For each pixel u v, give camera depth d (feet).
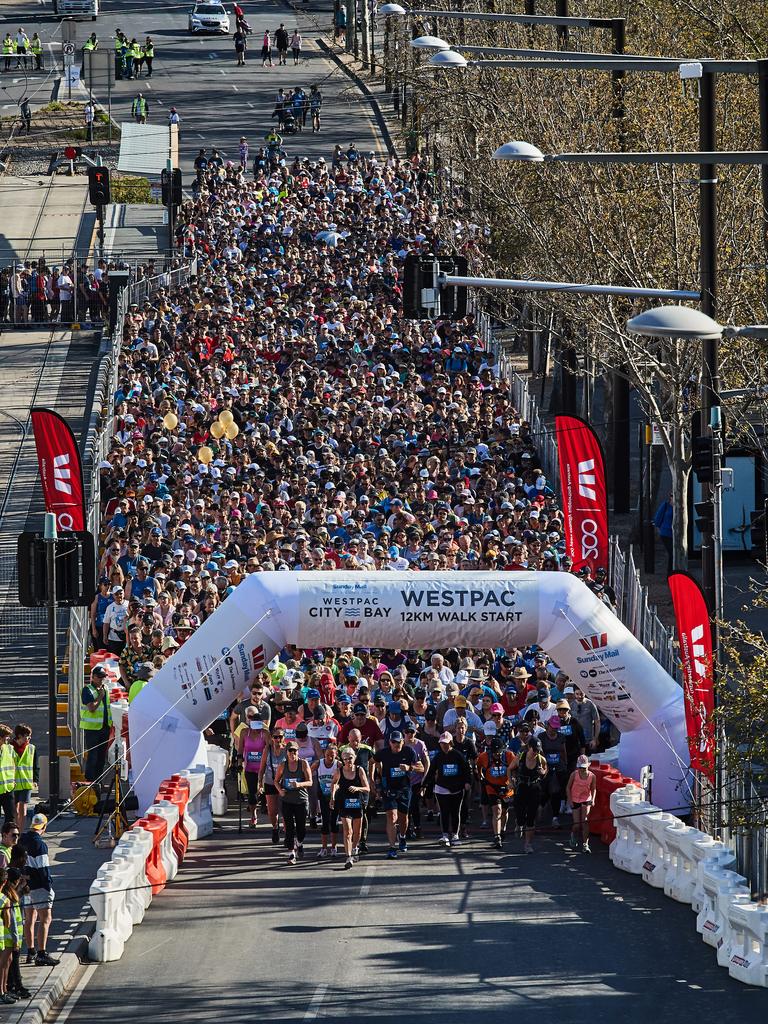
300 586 140.15
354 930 116.57
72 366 291.79
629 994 103.55
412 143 430.20
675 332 104.63
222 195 377.71
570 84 222.28
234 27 632.38
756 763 120.78
